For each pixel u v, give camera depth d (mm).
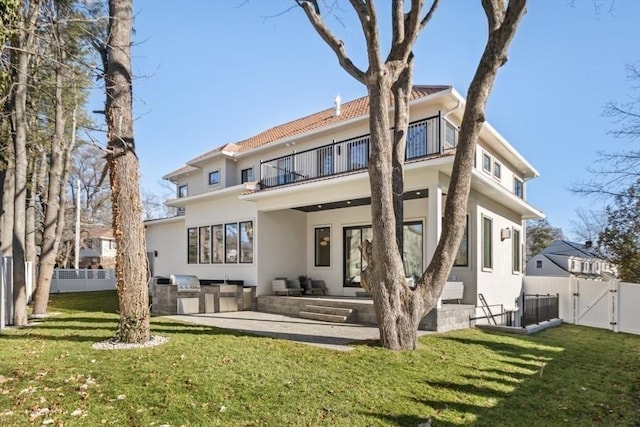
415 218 12797
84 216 36031
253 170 18031
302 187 12383
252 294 14094
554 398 5414
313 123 16719
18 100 10641
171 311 12719
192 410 4387
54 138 12484
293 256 15578
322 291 15000
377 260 7312
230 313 12914
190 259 17812
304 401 4711
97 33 11500
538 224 42094
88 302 15977
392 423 4250
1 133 11680
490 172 14625
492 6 7156
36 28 9477
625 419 4918
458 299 11125
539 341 9406
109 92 7648
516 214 16750
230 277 15547
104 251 43375
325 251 15539
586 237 33688
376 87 7188
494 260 13367
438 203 10102
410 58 8531
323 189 12438
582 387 6004
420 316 7480
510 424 4449
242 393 4906
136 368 5816
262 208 14328
